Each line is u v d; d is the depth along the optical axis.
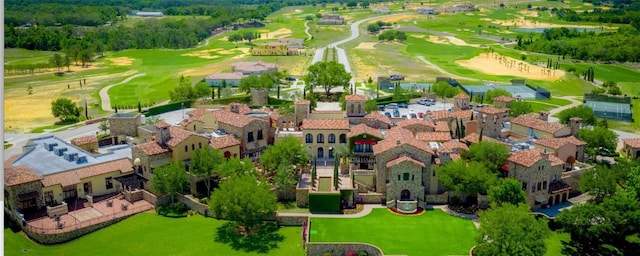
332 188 124.19
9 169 118.06
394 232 109.56
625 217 105.25
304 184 129.25
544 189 123.88
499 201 112.31
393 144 126.50
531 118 166.00
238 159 129.62
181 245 105.50
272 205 111.62
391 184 122.19
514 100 194.75
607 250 106.25
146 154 127.88
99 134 183.00
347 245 102.88
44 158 134.50
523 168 121.38
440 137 148.75
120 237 108.94
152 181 121.19
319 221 114.62
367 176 130.88
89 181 125.88
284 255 102.25
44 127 198.62
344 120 152.00
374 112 176.12
